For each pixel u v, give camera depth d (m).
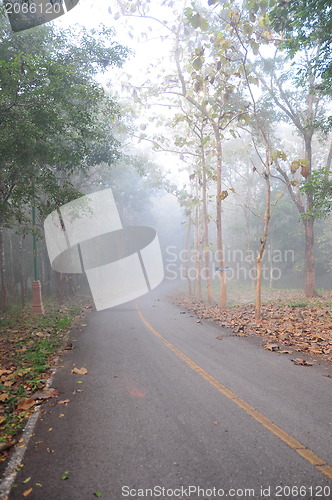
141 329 11.84
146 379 6.26
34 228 15.25
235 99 18.77
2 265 18.20
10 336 11.05
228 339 9.72
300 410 4.75
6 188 12.88
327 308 15.09
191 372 6.60
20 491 3.15
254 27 12.89
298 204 22.45
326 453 3.66
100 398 5.39
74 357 8.11
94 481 3.27
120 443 3.97
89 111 16.84
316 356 7.63
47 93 10.45
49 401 5.34
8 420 4.65
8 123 10.53
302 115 21.31
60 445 3.96
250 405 4.96
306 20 11.49
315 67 12.98
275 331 10.52
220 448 3.80
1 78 9.78
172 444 3.92
